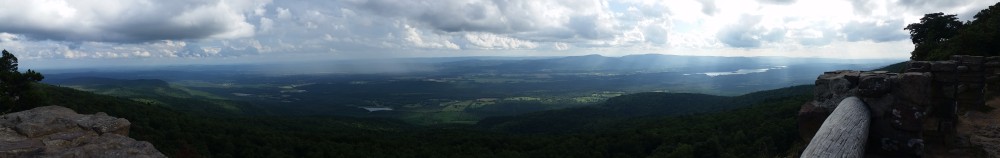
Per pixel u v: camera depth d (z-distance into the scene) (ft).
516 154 149.48
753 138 106.32
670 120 187.01
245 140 159.74
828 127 15.20
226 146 151.23
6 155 19.07
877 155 19.81
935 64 24.04
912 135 19.08
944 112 23.90
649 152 140.26
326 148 159.63
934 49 108.27
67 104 163.32
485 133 210.59
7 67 84.23
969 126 29.68
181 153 133.39
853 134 14.96
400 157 152.66
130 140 22.48
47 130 22.84
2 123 23.94
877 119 19.76
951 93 23.65
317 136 180.65
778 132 97.86
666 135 146.30
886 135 19.61
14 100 76.54
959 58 35.32
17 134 22.21
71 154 19.89
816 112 20.65
